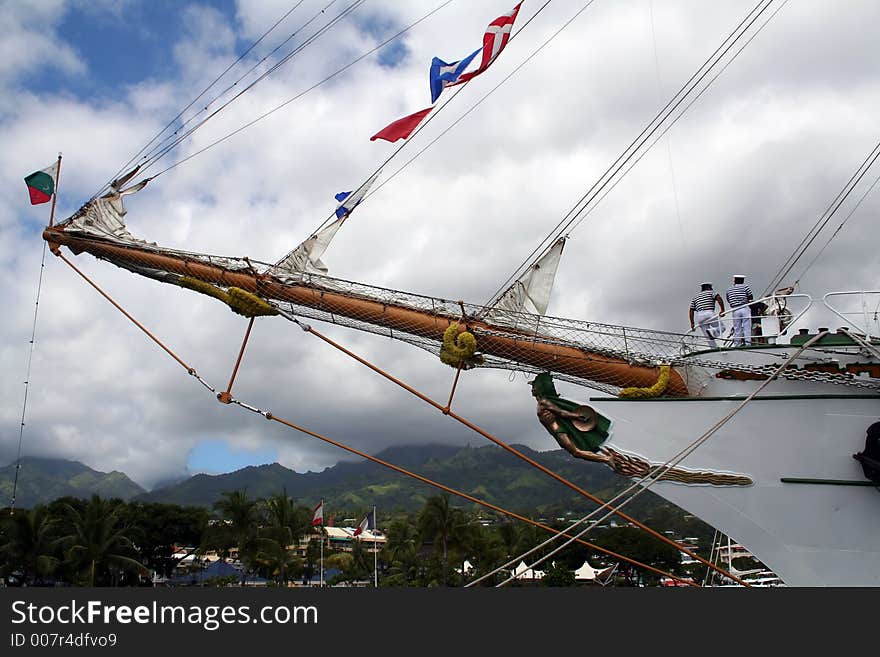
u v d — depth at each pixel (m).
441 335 10.10
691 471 9.23
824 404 8.95
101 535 42.28
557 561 61.72
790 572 8.94
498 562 58.16
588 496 9.60
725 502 9.16
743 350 9.51
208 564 66.69
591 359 9.79
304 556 73.12
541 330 10.00
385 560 72.38
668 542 9.38
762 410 9.16
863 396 8.81
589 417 9.62
